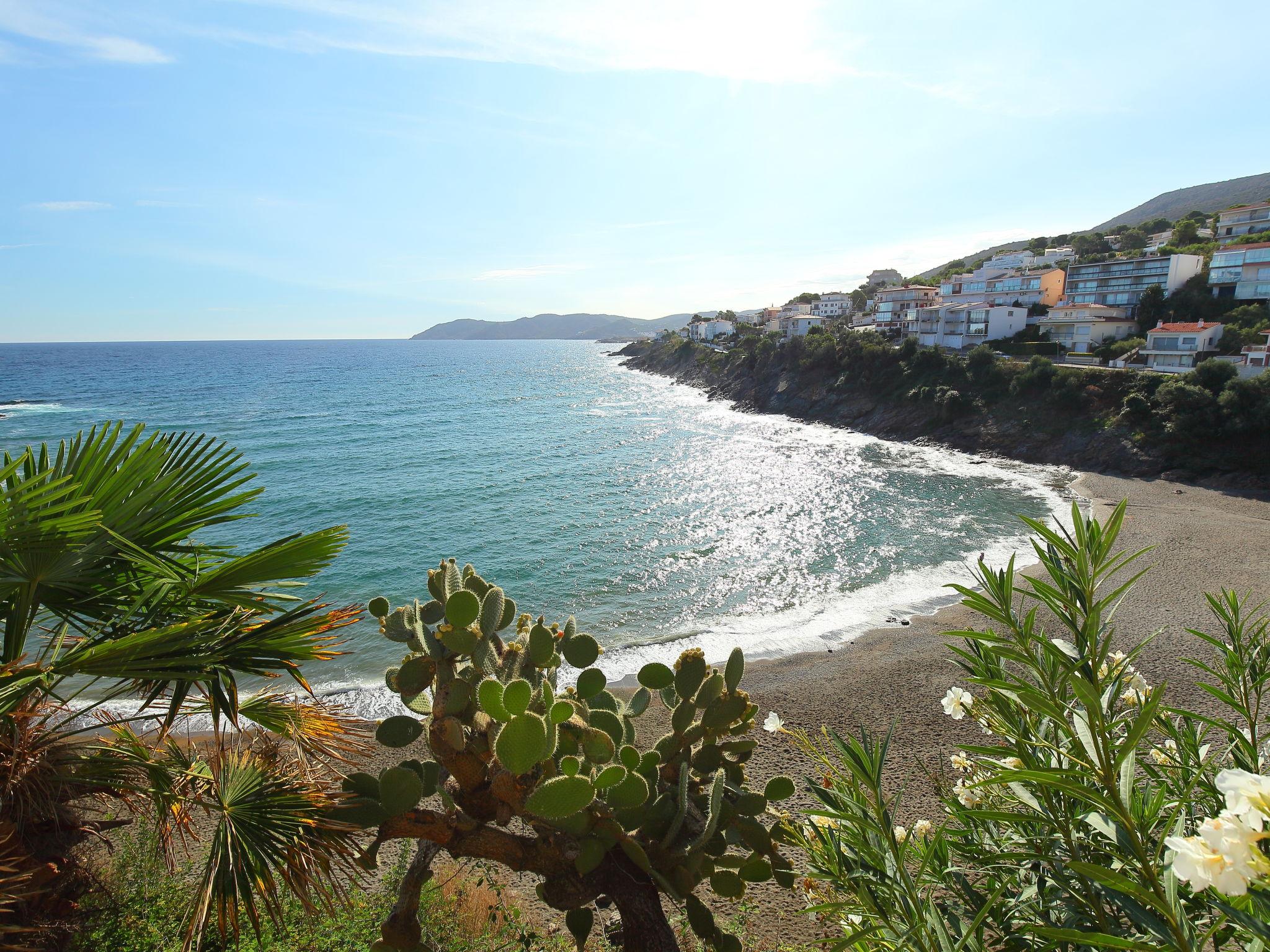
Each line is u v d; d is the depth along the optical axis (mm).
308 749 4051
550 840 3662
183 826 3576
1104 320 63000
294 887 3248
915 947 2328
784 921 8297
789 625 21531
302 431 64375
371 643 19094
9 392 96500
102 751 3484
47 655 3504
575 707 3582
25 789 3225
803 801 11281
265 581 3803
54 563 3303
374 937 5848
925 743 13695
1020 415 49344
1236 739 2855
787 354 77688
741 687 16953
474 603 3580
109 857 5898
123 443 3699
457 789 4363
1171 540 26812
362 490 40844
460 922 6734
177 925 5176
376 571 27125
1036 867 2850
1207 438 39406
